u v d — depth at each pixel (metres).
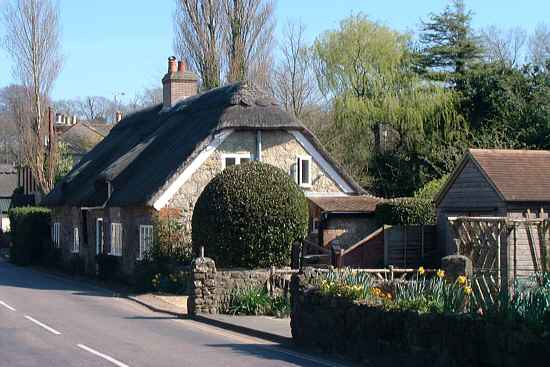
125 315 22.00
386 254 31.39
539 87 45.19
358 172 48.59
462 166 29.81
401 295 14.17
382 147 48.88
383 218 32.69
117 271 34.72
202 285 21.39
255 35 46.69
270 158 32.75
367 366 13.56
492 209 28.17
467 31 49.12
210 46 45.94
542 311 10.84
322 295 15.15
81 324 19.33
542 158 29.64
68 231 43.25
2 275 39.84
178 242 30.08
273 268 22.25
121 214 34.50
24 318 20.52
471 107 46.22
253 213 25.58
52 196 45.06
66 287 32.75
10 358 13.88
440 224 31.50
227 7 46.06
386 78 47.91
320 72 50.47
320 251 31.08
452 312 12.14
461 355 11.59
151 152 35.62
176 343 16.03
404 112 46.22
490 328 11.12
